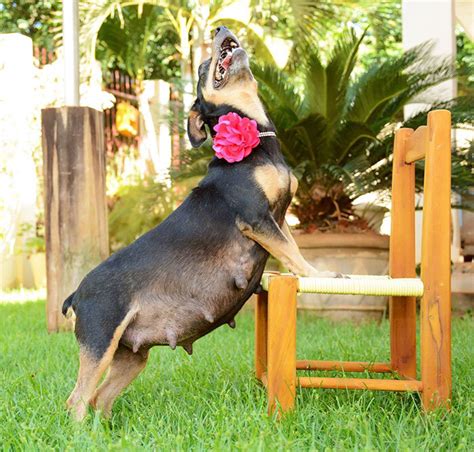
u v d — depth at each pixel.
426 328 3.07
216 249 3.12
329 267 6.59
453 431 2.75
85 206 6.22
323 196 6.97
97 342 2.96
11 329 6.31
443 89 7.29
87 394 2.95
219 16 11.96
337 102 6.77
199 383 3.66
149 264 3.08
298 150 6.79
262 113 3.38
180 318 3.08
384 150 6.73
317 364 3.71
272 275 3.22
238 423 2.79
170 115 7.33
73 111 6.25
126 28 12.75
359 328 5.95
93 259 6.24
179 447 2.48
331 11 9.87
